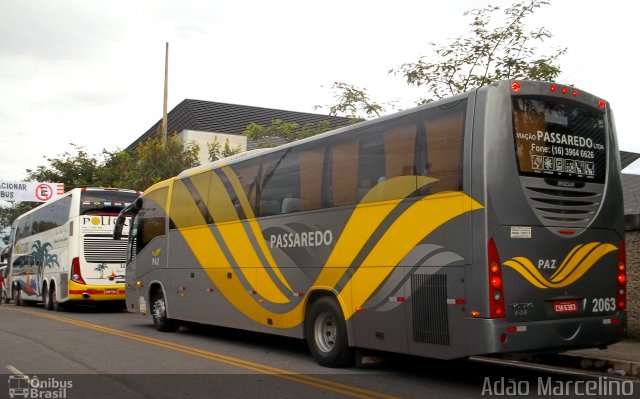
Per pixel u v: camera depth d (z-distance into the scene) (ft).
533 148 24.81
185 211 44.11
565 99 26.09
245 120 120.88
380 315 27.53
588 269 25.82
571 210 25.49
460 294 23.99
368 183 28.84
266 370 29.99
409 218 26.48
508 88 24.59
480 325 23.18
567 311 25.02
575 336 25.02
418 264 25.81
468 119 24.47
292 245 33.30
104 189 68.85
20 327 50.80
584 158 26.30
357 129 29.86
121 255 68.23
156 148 92.94
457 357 24.03
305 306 32.27
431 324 25.09
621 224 27.43
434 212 25.35
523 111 24.86
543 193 24.73
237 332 46.88
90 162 115.44
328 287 30.53
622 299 27.12
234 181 38.81
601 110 27.37
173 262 45.21
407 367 30.86
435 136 25.79
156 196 48.57
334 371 29.73
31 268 82.48
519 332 23.48
